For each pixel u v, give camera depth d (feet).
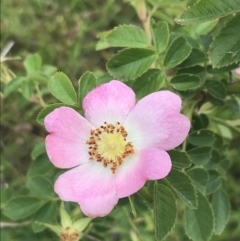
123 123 0.24
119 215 0.37
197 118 0.30
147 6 0.35
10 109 0.49
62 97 0.25
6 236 0.35
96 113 0.24
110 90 0.24
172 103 0.23
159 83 0.26
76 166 0.24
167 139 0.23
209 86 0.28
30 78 0.36
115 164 0.24
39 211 0.30
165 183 0.24
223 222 0.30
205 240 0.27
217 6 0.21
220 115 0.31
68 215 0.28
